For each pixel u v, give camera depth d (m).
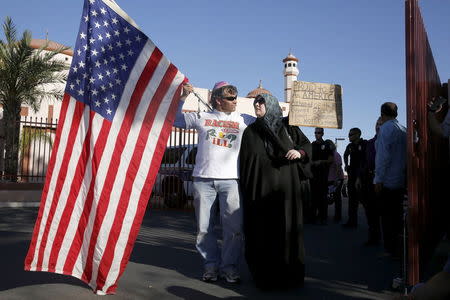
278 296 3.40
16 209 11.11
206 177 3.78
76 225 3.32
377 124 5.76
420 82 3.52
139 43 3.49
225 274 3.83
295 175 3.81
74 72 3.38
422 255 3.55
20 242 5.80
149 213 10.22
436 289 1.34
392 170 4.54
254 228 3.67
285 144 3.77
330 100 3.79
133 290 3.49
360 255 5.08
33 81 15.39
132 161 3.37
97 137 3.32
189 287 3.62
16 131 15.07
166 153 11.47
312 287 3.68
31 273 4.01
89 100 3.36
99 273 3.29
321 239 6.27
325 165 8.09
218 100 3.93
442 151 5.62
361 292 3.52
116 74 3.42
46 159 18.06
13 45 15.13
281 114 3.90
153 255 5.01
